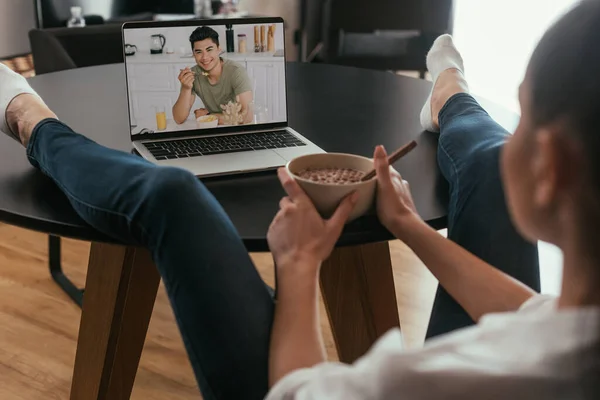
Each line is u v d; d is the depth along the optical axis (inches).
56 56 80.4
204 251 30.9
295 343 28.1
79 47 85.9
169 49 46.1
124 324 47.5
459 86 50.2
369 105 58.6
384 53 125.7
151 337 70.1
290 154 44.9
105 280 46.3
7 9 115.2
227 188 40.4
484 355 18.1
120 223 33.4
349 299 49.6
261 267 82.6
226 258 31.0
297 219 31.0
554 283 81.2
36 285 77.8
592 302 18.0
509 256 36.7
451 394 17.8
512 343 17.9
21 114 44.4
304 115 55.0
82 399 50.9
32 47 82.7
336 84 65.8
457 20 184.1
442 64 54.1
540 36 19.2
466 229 37.3
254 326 29.7
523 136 19.6
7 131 45.7
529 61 19.4
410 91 63.9
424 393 18.1
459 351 18.6
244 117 48.8
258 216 37.0
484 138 40.6
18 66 102.8
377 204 34.1
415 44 126.2
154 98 46.2
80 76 65.0
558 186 18.0
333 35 122.3
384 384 18.8
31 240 87.4
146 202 32.3
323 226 31.5
